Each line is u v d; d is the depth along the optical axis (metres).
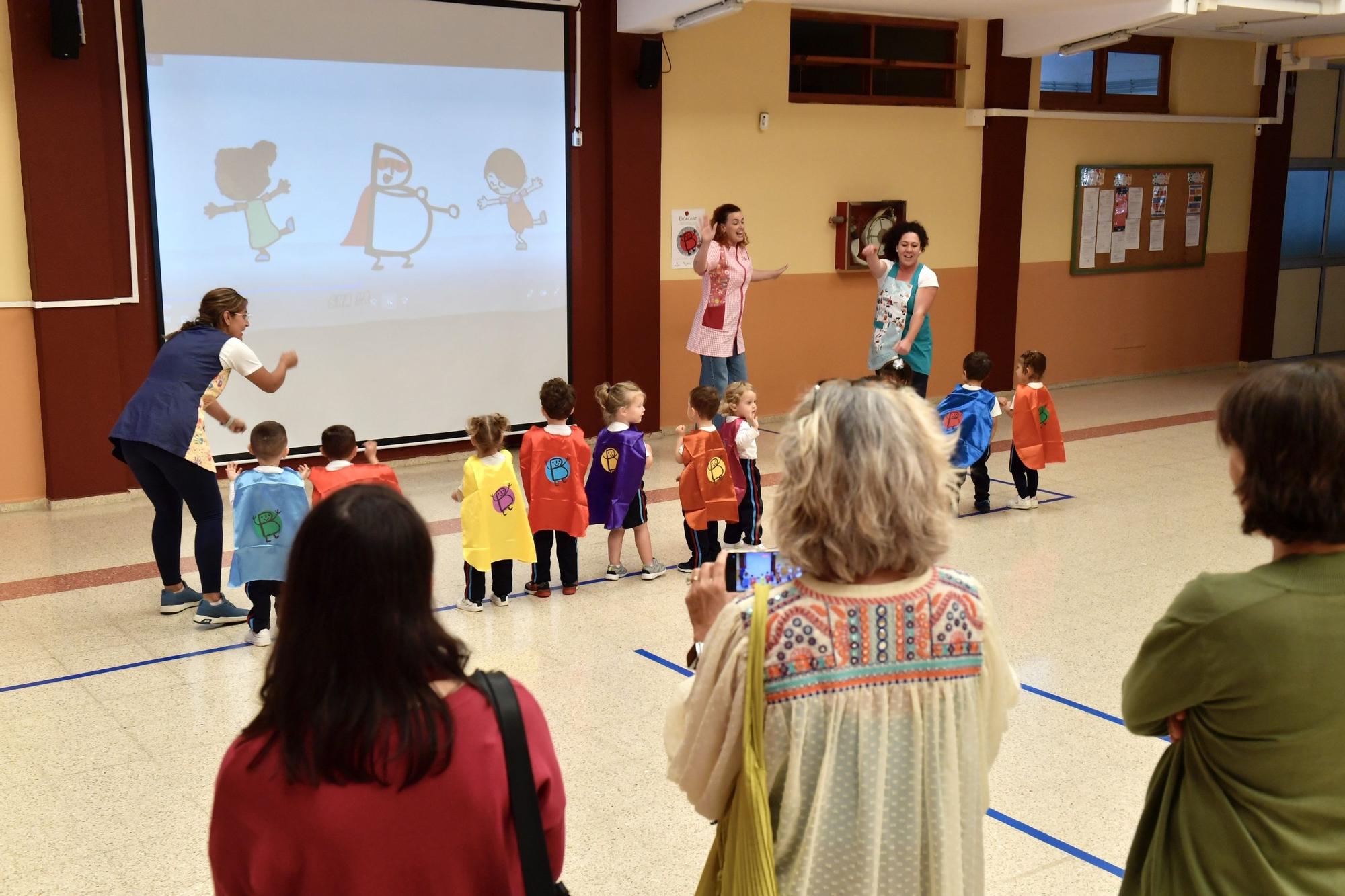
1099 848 3.11
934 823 1.55
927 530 1.55
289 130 7.04
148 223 6.69
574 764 3.58
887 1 8.78
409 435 7.73
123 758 3.63
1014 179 10.06
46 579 5.38
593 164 8.15
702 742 1.59
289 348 7.24
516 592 5.32
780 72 8.77
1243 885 1.60
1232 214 11.79
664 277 8.53
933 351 10.03
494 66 7.65
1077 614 4.99
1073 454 8.19
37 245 6.31
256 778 1.38
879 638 1.54
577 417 8.38
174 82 6.65
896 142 9.45
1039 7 8.88
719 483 5.46
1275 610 1.54
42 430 6.58
